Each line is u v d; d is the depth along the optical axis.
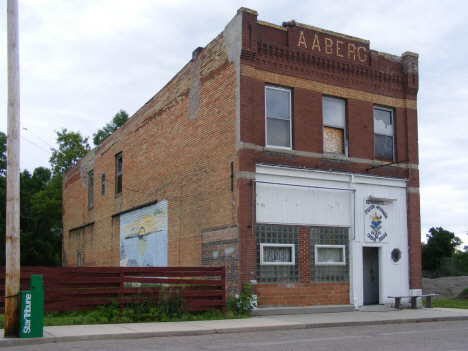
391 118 19.39
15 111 10.66
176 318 13.47
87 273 13.09
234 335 11.48
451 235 58.22
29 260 48.16
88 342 10.16
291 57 17.16
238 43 16.27
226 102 16.78
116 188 27.20
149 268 13.79
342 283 17.27
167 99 21.61
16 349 9.12
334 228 17.39
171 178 20.59
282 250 16.38
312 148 17.16
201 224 17.84
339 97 18.14
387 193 18.64
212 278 16.80
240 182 15.66
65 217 36.75
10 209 10.46
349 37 18.56
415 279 18.66
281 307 15.95
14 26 10.74
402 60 19.69
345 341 10.37
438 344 9.96
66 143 51.41
